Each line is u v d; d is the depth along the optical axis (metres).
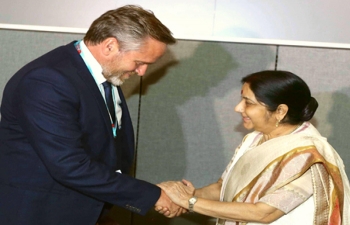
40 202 1.73
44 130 1.63
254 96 1.73
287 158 1.72
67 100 1.65
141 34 1.67
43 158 1.66
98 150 1.78
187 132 2.62
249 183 1.80
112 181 1.75
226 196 1.94
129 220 2.64
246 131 2.60
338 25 2.81
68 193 1.78
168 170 2.65
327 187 1.69
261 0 2.81
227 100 2.59
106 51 1.70
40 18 2.85
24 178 1.72
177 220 2.64
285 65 2.55
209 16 2.81
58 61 1.72
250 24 2.82
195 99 2.59
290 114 1.74
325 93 2.56
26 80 1.65
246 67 2.56
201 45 2.55
